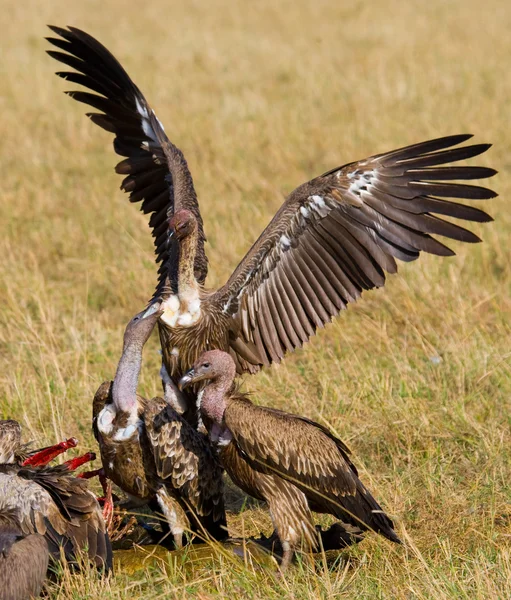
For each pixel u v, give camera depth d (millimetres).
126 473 9078
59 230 17891
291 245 9594
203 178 20609
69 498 8164
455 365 12320
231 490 10641
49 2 46656
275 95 28250
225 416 8875
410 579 7961
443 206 9148
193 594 7969
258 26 41062
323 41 36125
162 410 9031
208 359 8930
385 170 9242
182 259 9625
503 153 21906
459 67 30266
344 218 9430
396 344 13352
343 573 8367
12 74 29828
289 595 7848
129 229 17750
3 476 8188
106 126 11523
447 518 9383
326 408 11648
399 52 33094
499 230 16984
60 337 13625
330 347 13445
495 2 45688
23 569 7641
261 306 9781
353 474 9188
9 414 11289
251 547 8805
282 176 21141
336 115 25703
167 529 9461
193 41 36500
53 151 22922
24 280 15328
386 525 8922
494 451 10445
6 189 20094
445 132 23312
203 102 27250
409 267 15586
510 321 13906
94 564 7961
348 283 9578
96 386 12031
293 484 8977
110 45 35875
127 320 14727
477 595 7637
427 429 10992
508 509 9508
